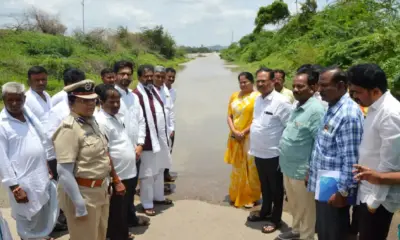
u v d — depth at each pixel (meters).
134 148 4.55
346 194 2.97
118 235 4.01
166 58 47.44
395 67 9.17
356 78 2.62
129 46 38.16
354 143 2.95
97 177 3.28
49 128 4.32
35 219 3.85
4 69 15.55
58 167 3.11
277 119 4.42
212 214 5.04
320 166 3.15
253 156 5.11
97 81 17.92
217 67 37.09
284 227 4.62
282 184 4.52
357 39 13.06
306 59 18.03
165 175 6.30
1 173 3.59
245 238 4.36
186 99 15.15
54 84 15.00
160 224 4.75
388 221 2.76
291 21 32.19
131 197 4.52
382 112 2.56
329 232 3.16
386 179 2.52
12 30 25.39
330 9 22.53
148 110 4.89
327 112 3.17
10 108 3.65
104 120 3.95
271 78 4.50
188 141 8.88
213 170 6.89
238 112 5.14
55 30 30.59
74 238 3.31
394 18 14.19
